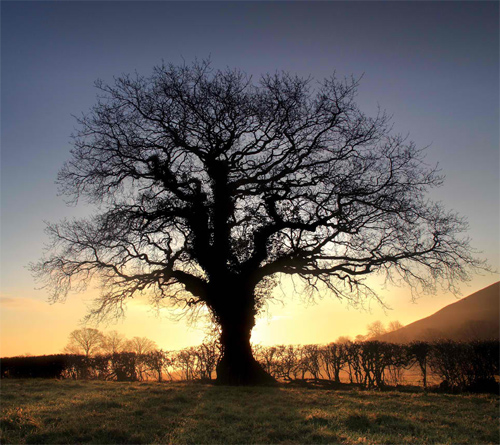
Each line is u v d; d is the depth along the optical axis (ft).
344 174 63.00
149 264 65.77
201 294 65.00
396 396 43.80
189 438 24.72
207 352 72.18
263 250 63.72
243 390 46.70
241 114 64.90
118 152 64.08
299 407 35.22
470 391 52.49
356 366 65.77
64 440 23.99
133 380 72.49
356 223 62.39
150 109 64.49
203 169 67.31
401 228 61.62
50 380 60.03
